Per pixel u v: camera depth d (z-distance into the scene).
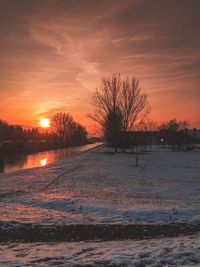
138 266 7.16
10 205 15.08
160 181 24.09
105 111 66.38
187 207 14.28
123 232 10.80
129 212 13.29
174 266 7.14
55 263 7.30
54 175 27.83
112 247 8.92
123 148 70.69
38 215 13.02
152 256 7.82
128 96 65.31
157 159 48.53
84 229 11.11
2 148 87.88
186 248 8.51
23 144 111.44
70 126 178.00
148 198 17.03
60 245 9.32
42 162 56.16
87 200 15.84
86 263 7.29
